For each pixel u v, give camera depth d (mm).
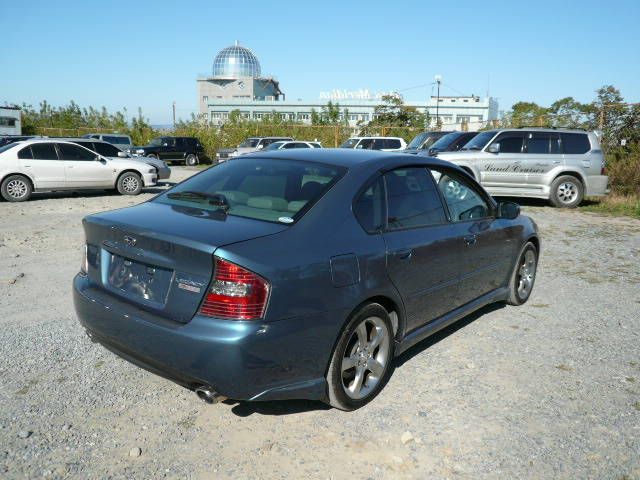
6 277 6094
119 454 2920
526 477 2840
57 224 9703
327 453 2998
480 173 13664
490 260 4852
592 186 13508
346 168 3711
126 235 3186
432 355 4340
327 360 3164
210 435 3131
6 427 3123
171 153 30500
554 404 3602
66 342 4332
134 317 3035
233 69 93625
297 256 2982
